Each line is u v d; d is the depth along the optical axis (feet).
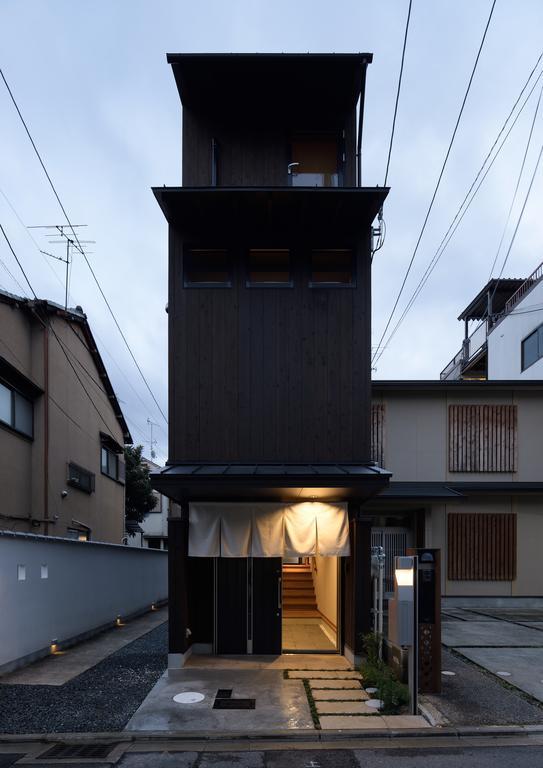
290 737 20.31
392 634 24.89
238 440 31.45
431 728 20.84
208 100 35.09
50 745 19.85
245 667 28.94
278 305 32.30
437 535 53.31
